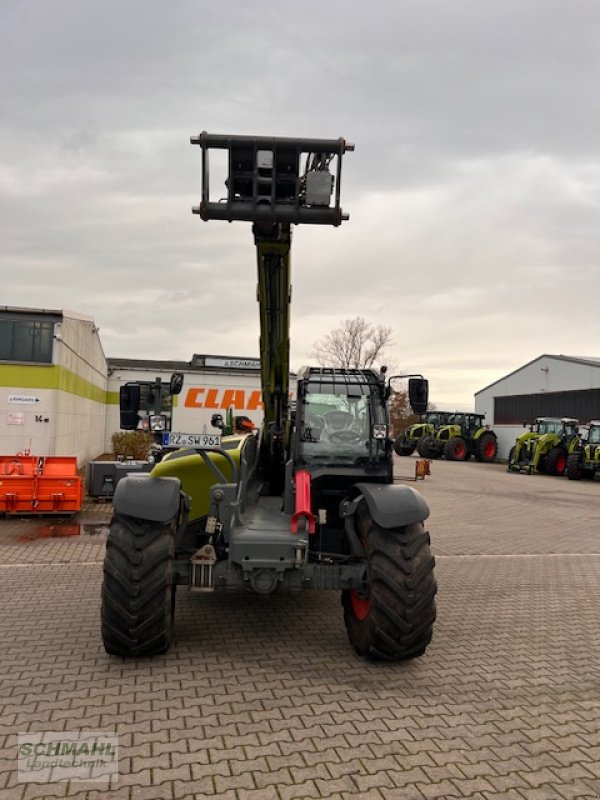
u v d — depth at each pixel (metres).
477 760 3.34
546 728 3.75
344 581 4.73
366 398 5.68
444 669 4.66
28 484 10.94
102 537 9.44
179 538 5.23
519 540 10.74
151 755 3.28
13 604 5.98
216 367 26.34
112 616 4.45
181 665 4.56
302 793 2.98
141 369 25.91
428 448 33.78
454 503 15.84
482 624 5.88
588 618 6.16
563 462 26.12
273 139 4.62
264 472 6.58
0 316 14.60
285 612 6.01
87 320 19.03
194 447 5.06
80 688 4.10
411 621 4.52
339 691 4.19
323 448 5.55
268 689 4.18
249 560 4.57
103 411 25.00
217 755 3.29
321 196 4.71
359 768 3.22
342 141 4.66
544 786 3.11
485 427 34.53
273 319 5.82
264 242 5.17
